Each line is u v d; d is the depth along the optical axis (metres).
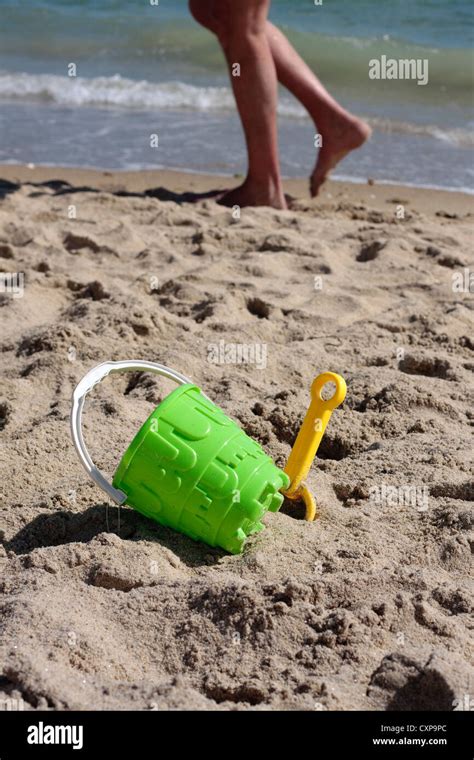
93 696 0.87
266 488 1.07
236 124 4.08
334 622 0.94
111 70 4.89
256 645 0.94
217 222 2.59
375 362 1.68
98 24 5.69
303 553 1.09
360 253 2.40
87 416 1.40
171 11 5.98
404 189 3.12
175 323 1.80
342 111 2.87
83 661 0.91
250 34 2.63
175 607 0.98
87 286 2.02
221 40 2.70
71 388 1.52
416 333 1.83
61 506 1.18
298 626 0.95
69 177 3.16
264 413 1.42
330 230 2.54
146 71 4.91
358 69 4.70
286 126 3.94
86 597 1.00
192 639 0.95
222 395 1.49
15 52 5.16
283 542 1.10
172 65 5.03
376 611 0.96
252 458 1.08
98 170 3.26
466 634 0.95
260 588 1.00
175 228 2.52
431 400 1.48
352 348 1.74
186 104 4.38
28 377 1.55
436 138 3.78
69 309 1.88
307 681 0.88
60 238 2.37
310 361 1.66
